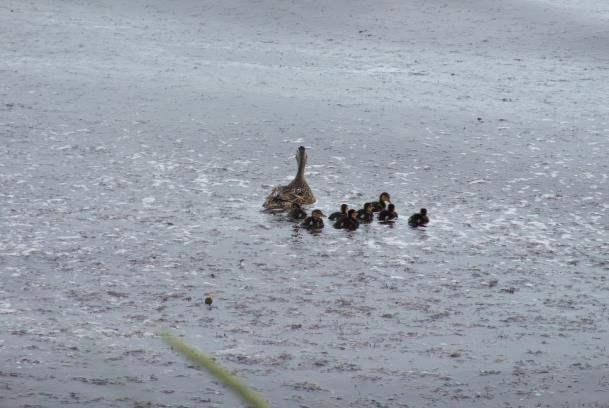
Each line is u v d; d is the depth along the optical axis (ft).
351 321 42.09
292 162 75.92
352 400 31.71
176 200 64.08
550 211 63.87
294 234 56.85
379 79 119.14
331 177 71.77
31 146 77.61
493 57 141.79
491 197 67.05
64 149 77.20
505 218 61.82
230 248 53.67
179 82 109.19
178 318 41.86
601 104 106.01
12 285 45.98
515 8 172.86
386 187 69.31
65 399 30.45
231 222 59.21
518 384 33.86
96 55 128.88
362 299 45.52
